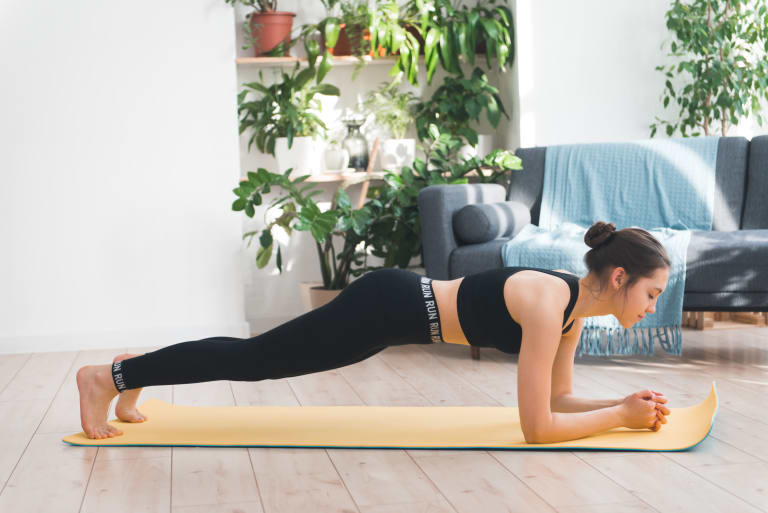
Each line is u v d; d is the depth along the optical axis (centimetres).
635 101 439
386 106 452
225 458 206
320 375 312
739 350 337
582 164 387
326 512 168
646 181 373
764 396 259
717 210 361
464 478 186
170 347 218
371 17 416
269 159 457
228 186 402
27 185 386
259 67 450
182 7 395
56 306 390
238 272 405
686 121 427
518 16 430
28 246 387
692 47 421
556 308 195
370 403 267
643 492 173
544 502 169
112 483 189
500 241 349
